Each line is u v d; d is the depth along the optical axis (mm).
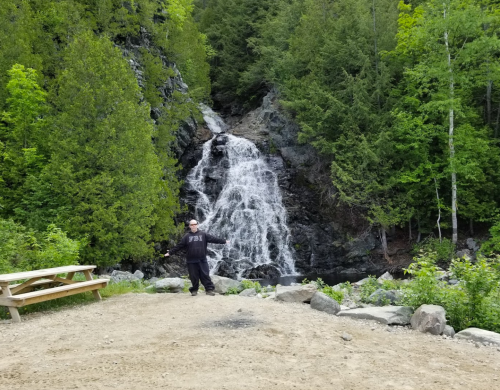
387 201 26578
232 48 47219
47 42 23625
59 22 24703
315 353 5734
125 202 16906
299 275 26234
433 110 24844
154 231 20875
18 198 17250
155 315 8219
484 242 23797
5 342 6555
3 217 16922
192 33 41312
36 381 4738
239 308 8453
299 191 30531
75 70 17891
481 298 7668
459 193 25750
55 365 5309
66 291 9188
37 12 24562
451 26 24531
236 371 4977
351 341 6383
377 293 10227
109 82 18266
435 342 6535
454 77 24656
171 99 32031
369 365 5316
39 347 6195
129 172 17250
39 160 18250
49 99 19891
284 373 4945
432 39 24891
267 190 30109
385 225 26188
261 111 37344
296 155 31703
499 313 7531
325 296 8797
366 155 25953
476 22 24078
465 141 24672
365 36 29969
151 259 21703
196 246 10547
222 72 46594
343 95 28328
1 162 18000
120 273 16328
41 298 8508
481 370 5297
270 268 26344
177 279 12391
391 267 25828
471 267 8273
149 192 17578
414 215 27359
